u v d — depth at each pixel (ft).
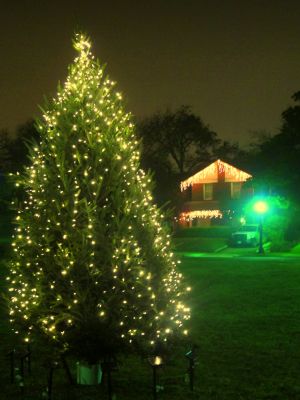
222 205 218.59
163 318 28.32
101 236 27.63
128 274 27.78
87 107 29.58
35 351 35.96
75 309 27.30
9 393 28.25
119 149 29.40
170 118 297.33
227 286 70.33
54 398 27.27
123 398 27.32
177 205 217.97
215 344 38.40
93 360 27.66
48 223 28.07
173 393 28.14
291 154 145.48
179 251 163.22
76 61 30.55
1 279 70.95
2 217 113.70
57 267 27.91
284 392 28.37
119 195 28.66
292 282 74.02
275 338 40.14
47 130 29.84
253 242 172.55
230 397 27.58
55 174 28.73
